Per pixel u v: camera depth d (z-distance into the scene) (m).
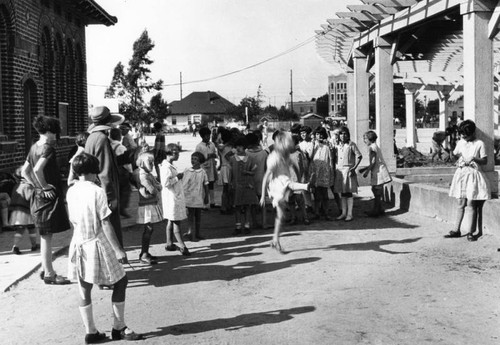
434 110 103.19
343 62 23.41
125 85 47.59
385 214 12.41
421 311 5.93
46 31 19.00
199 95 131.62
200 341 5.27
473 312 5.87
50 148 7.42
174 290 7.05
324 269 7.75
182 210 9.13
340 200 12.29
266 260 8.43
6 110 15.24
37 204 7.37
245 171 10.60
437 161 19.77
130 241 10.31
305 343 5.12
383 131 16.12
